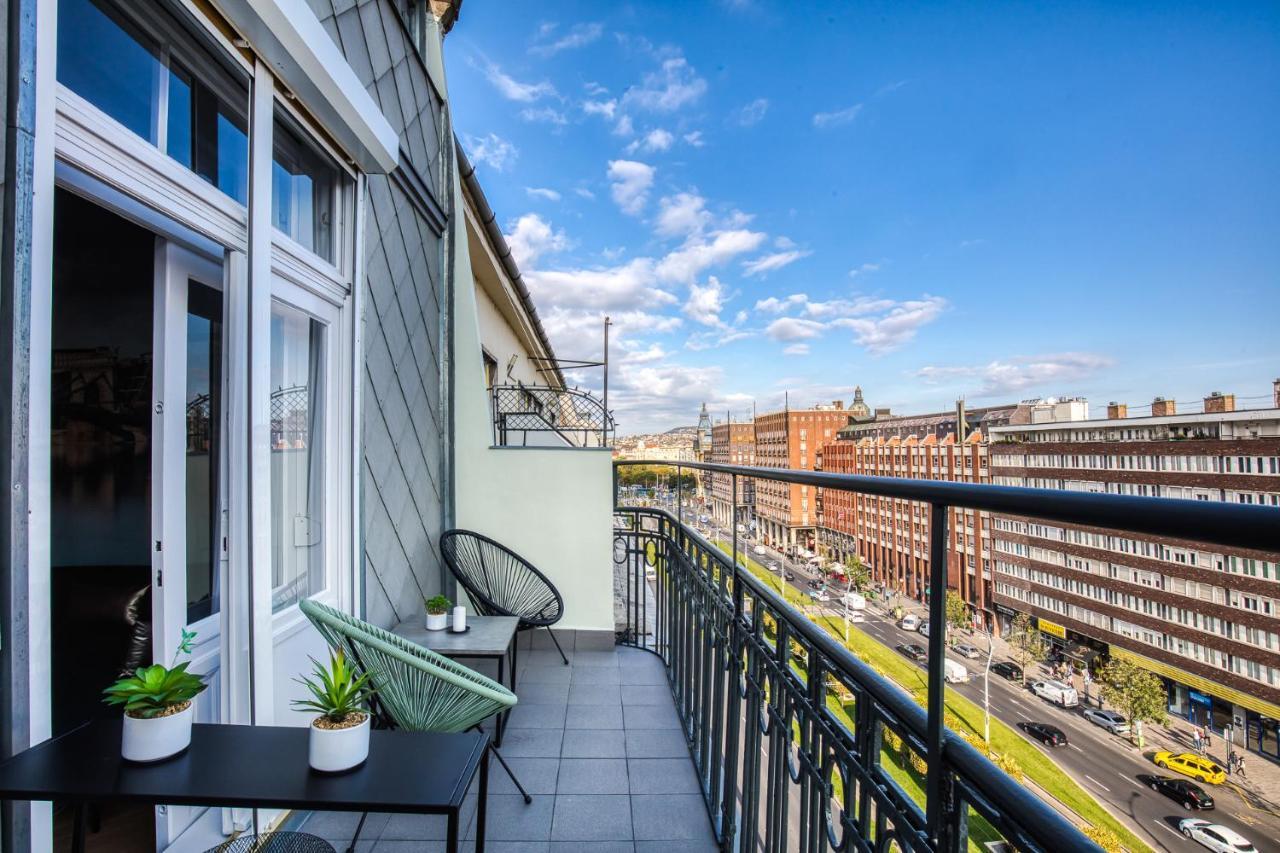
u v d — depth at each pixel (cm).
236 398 181
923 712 77
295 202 238
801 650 125
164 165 152
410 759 127
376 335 289
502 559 405
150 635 219
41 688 112
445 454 392
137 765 116
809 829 119
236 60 175
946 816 71
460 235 425
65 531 226
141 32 154
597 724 294
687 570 287
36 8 110
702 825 213
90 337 237
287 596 228
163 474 172
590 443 670
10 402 105
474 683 175
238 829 189
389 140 257
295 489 236
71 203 228
